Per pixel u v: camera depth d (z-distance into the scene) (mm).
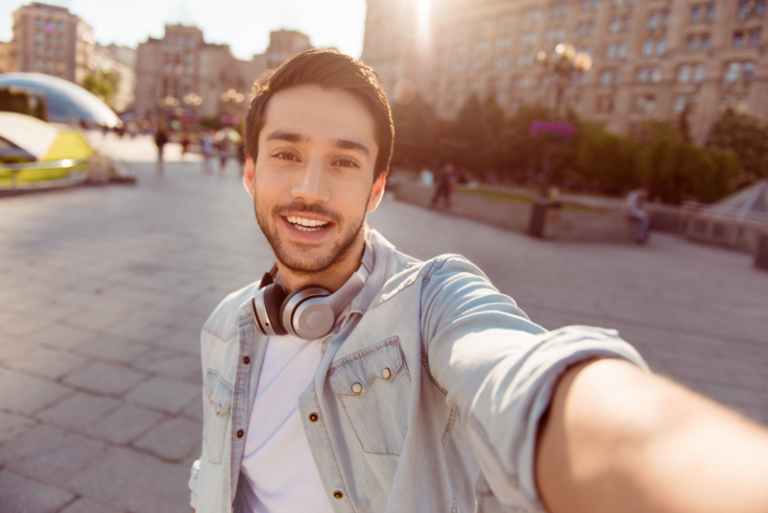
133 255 6062
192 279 5320
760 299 7895
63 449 2369
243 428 811
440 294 688
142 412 2734
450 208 15523
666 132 29891
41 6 85500
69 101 42344
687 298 7277
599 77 50938
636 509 266
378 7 73438
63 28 87250
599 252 10891
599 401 348
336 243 729
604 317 5695
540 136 12211
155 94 88875
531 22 56188
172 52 87750
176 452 2424
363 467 706
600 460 312
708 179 21453
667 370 4344
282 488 775
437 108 67500
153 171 16969
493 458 421
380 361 698
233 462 802
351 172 723
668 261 10898
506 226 13078
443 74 66500
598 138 29906
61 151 16812
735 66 42500
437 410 678
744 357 4867
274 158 722
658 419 304
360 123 728
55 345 3449
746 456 240
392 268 810
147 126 47000
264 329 796
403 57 68688
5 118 13188
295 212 707
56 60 87750
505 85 58781
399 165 39562
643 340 5062
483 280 707
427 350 665
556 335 448
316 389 727
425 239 9828
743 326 6062
